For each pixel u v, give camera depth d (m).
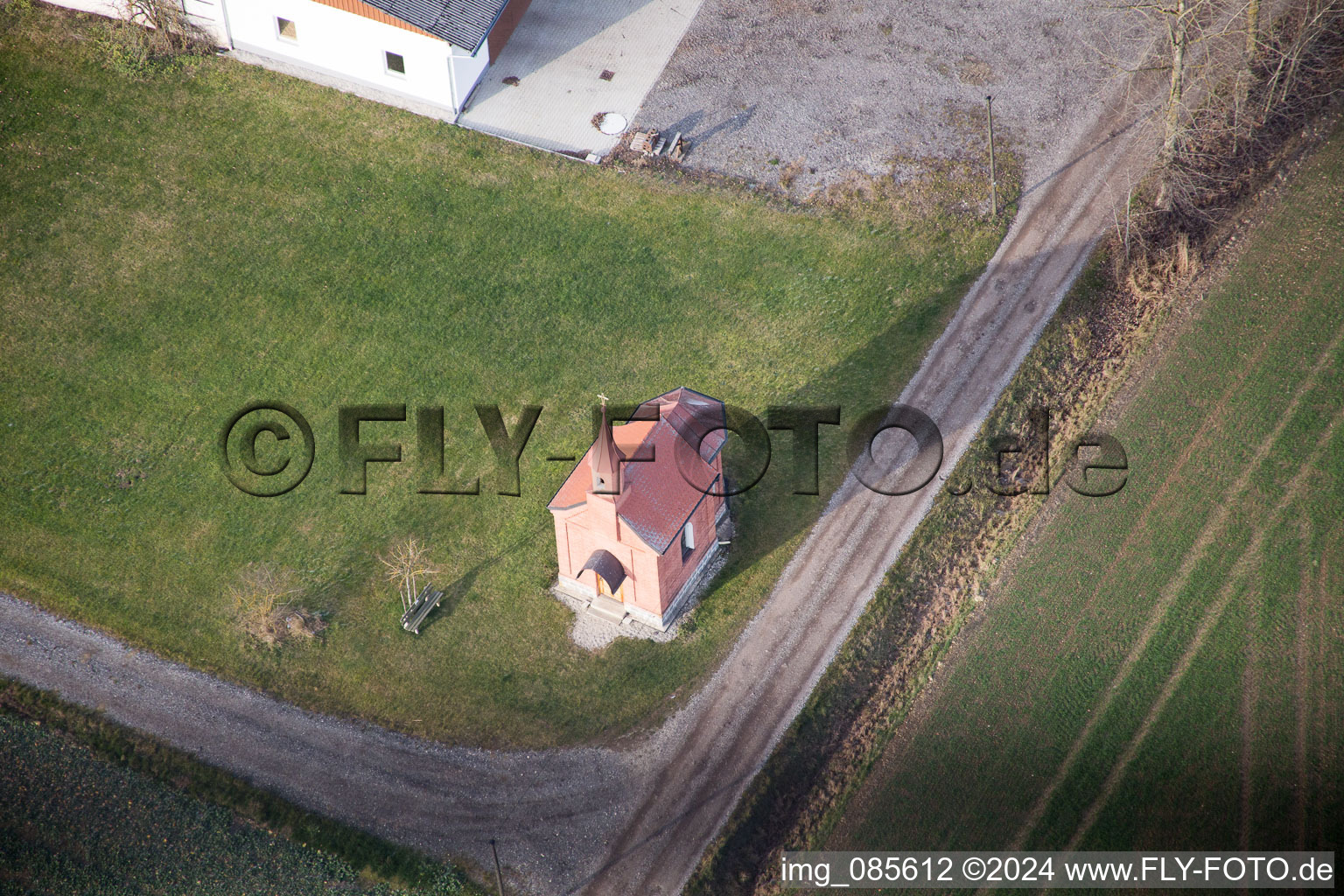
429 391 56.47
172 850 43.81
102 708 47.34
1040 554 51.56
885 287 59.91
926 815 44.94
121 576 50.94
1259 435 54.28
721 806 45.31
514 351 57.81
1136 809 44.34
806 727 47.09
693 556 50.12
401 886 43.44
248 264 60.06
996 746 46.34
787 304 59.50
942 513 52.81
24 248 60.12
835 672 48.47
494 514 52.91
